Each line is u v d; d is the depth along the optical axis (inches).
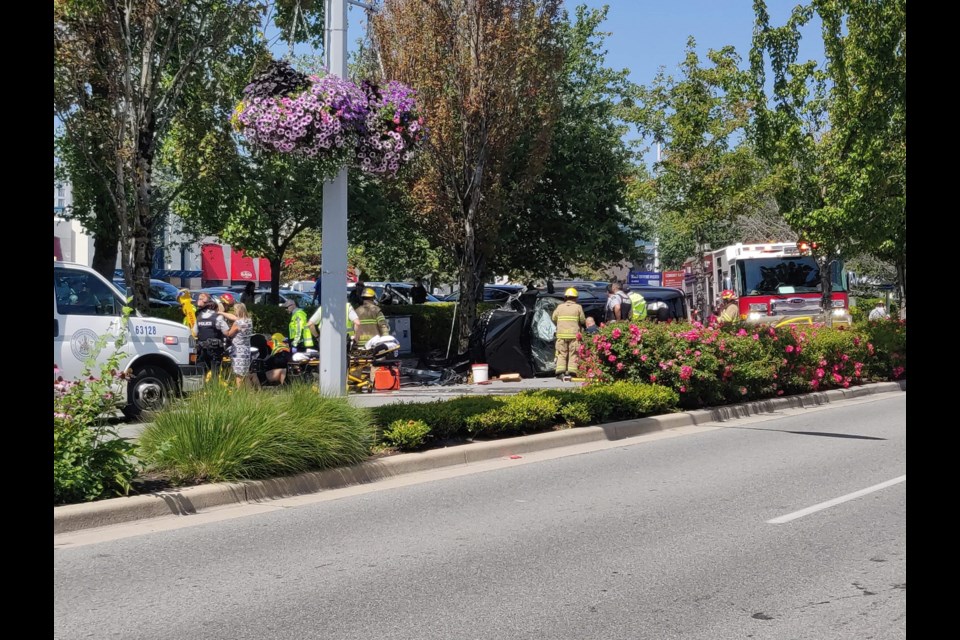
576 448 503.8
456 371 863.7
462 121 870.4
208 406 382.0
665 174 949.2
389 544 295.9
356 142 442.6
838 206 838.5
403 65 852.6
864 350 848.9
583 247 1238.3
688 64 906.7
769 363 710.5
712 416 629.3
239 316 633.0
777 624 219.1
